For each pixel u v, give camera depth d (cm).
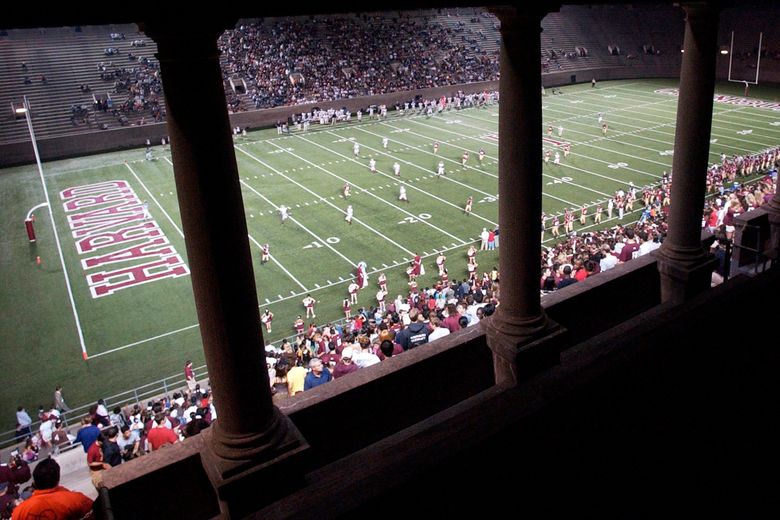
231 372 622
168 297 2678
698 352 674
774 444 558
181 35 529
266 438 642
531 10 734
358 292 2653
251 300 618
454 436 528
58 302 2678
